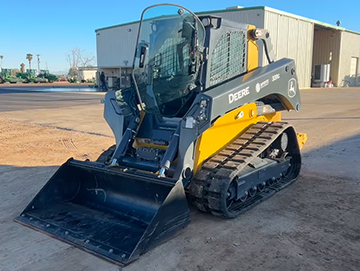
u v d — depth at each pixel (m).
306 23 29.97
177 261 3.31
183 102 4.36
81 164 4.43
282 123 5.19
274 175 5.17
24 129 10.63
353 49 38.69
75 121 12.16
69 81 54.88
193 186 4.12
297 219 4.21
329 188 5.25
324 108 15.26
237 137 4.90
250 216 4.30
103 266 3.25
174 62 4.30
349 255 3.39
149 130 4.67
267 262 3.29
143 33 4.37
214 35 4.32
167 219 3.55
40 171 6.32
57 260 3.37
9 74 57.53
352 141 8.38
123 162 4.47
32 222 4.07
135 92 4.79
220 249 3.53
